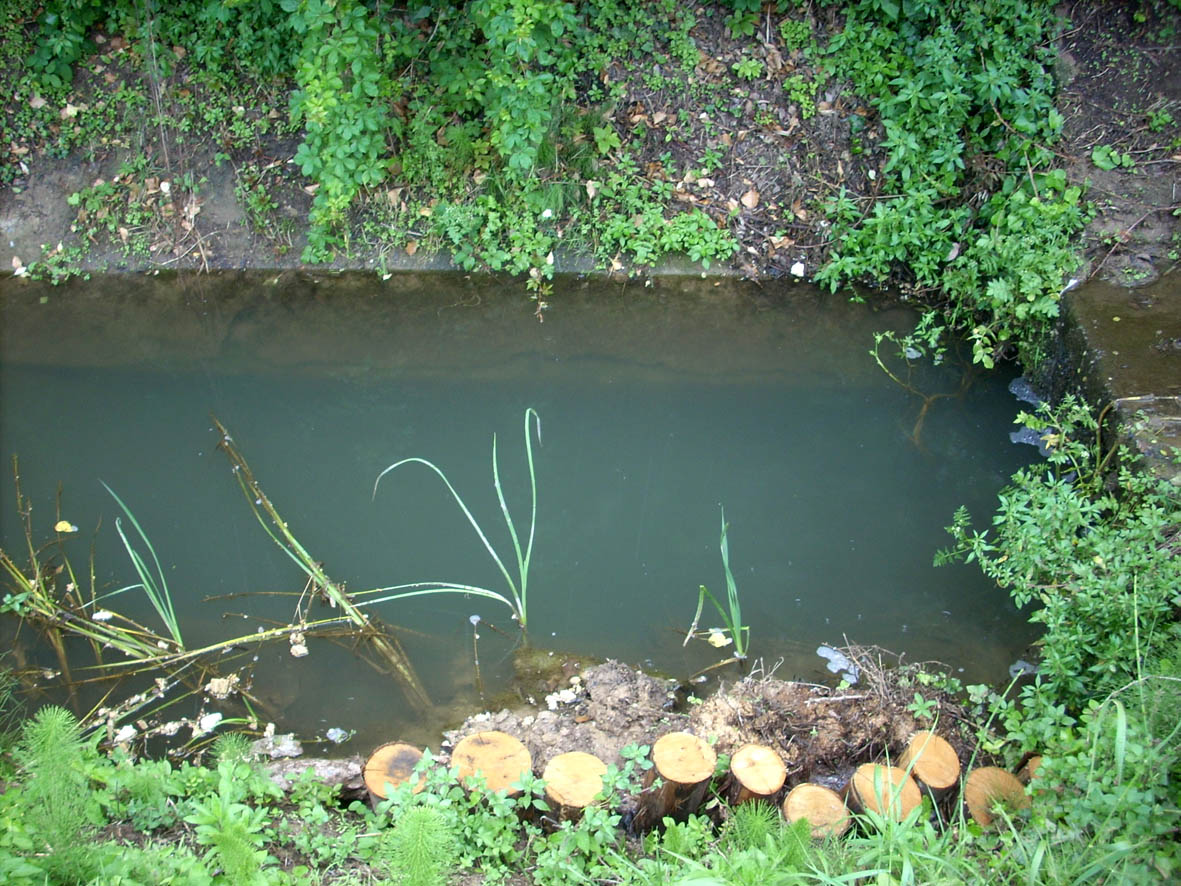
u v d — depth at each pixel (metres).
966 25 7.40
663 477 6.31
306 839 3.72
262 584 5.55
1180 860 3.01
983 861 3.44
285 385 6.97
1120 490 5.30
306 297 7.81
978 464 6.36
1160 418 5.49
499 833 3.78
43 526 5.86
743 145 8.07
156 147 8.12
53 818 3.29
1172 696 3.58
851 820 3.79
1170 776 3.42
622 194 7.96
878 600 5.44
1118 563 4.20
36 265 7.98
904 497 6.15
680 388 6.97
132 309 7.70
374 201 8.02
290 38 7.87
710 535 5.90
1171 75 7.50
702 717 4.44
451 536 5.89
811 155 7.96
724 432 6.63
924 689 4.62
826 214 7.88
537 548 5.83
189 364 7.16
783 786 4.15
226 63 8.10
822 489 6.21
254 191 8.05
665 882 3.32
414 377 7.04
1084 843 3.27
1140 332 6.27
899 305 7.70
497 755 4.01
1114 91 7.52
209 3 7.85
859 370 7.14
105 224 8.05
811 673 4.99
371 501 6.10
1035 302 6.78
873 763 4.16
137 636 5.15
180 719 4.75
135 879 3.20
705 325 7.53
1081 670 4.25
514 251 7.88
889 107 7.62
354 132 7.17
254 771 4.11
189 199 8.09
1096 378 5.98
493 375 7.07
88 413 6.71
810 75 8.02
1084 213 7.08
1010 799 3.79
